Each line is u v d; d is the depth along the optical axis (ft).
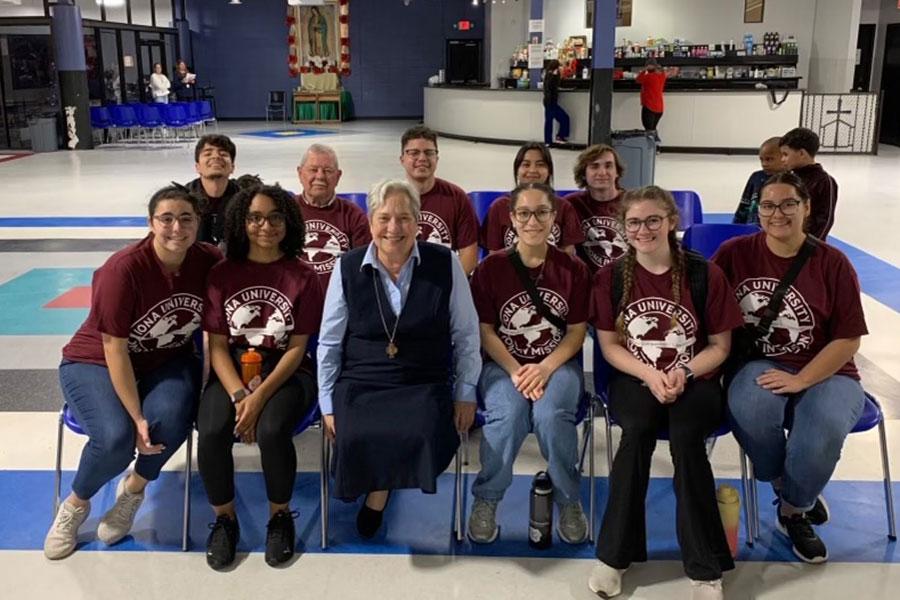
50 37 47.75
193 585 8.31
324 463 8.95
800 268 8.84
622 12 53.62
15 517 9.52
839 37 48.93
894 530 9.11
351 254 8.87
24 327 16.48
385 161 42.01
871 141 45.91
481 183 34.88
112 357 8.44
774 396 8.46
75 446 11.31
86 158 44.57
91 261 21.85
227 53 73.36
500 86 57.52
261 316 9.01
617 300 8.84
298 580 8.41
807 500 8.41
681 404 8.32
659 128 47.60
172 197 8.48
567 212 12.17
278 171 38.52
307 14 70.03
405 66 74.13
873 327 16.21
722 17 52.37
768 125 46.19
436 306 8.68
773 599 8.07
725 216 27.78
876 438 11.52
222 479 8.55
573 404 8.79
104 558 8.77
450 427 8.52
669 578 8.45
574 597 8.13
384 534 9.27
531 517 8.93
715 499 8.07
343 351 8.98
